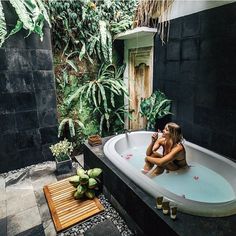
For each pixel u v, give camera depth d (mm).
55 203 1996
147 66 3004
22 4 2023
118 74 3334
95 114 3242
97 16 2908
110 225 1762
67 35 2818
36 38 2449
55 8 2627
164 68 2697
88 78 3152
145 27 2570
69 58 2945
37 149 2785
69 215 1839
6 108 2455
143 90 3166
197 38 2170
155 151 2080
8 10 2229
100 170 2096
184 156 2057
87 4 2748
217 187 1884
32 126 2676
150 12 2578
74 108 3062
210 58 2072
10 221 1813
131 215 1678
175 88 2578
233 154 2014
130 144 2684
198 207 1354
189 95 2396
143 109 2768
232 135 1993
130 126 3570
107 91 3273
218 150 2164
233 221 1280
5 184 2373
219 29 1938
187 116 2471
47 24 2484
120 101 3500
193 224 1260
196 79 2270
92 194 2051
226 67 1938
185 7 2238
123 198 1765
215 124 2146
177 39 2414
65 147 2611
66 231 1694
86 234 1666
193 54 2248
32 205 2016
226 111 2010
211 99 2139
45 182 2410
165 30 2562
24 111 2576
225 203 1395
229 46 1880
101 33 2766
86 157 2484
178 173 2084
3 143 2535
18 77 2445
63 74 2900
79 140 3160
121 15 3145
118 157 2045
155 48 2785
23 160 2721
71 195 2117
